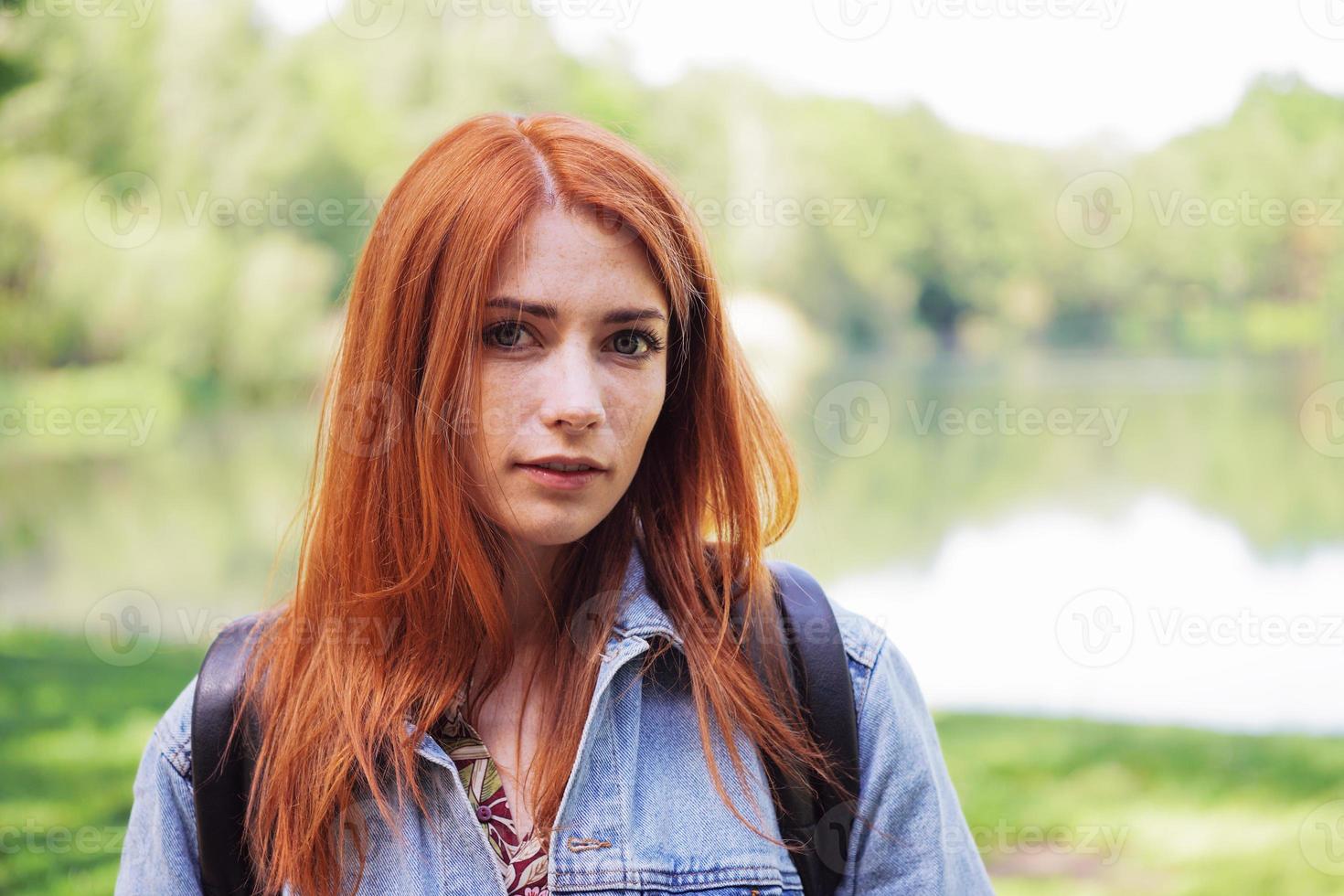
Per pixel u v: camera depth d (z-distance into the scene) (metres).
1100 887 4.51
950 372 29.86
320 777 1.33
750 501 1.45
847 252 30.42
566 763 1.35
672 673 1.42
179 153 25.30
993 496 19.84
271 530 16.14
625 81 27.47
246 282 25.42
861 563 14.07
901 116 32.50
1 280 24.05
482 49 25.75
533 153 1.30
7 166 23.72
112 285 24.55
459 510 1.32
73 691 7.07
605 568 1.44
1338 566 13.68
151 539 15.60
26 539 15.46
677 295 1.34
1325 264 32.38
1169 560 14.30
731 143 28.25
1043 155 33.31
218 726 1.38
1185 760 6.13
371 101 26.28
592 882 1.31
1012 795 5.63
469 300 1.26
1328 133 32.59
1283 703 7.69
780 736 1.37
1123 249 33.28
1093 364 32.16
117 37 24.23
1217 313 32.94
